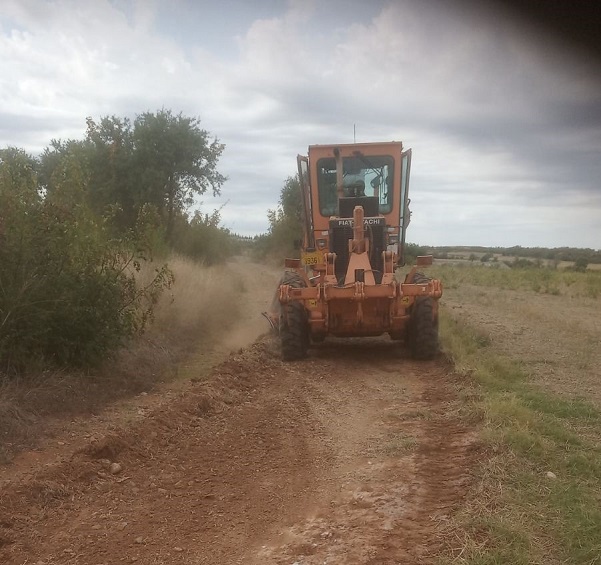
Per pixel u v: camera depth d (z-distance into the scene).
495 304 18.05
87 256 8.45
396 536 4.41
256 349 10.64
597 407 7.09
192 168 24.53
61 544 4.46
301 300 10.22
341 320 10.19
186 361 10.59
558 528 4.32
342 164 11.67
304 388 8.65
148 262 13.65
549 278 29.20
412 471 5.54
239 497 5.25
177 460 6.04
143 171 23.45
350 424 7.05
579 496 4.77
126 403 7.86
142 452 6.12
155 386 8.78
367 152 11.65
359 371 9.66
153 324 11.13
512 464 5.38
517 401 6.99
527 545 4.11
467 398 7.50
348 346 11.66
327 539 4.46
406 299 10.07
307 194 12.05
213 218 27.00
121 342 9.04
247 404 7.89
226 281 20.02
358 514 4.81
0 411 6.46
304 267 11.83
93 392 7.89
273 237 40.22
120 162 23.19
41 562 4.22
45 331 7.70
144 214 12.19
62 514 4.91
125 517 4.89
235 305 16.44
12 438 6.23
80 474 5.50
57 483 5.29
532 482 5.05
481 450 5.79
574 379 8.55
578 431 6.31
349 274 10.18
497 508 4.62
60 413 7.14
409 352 10.91
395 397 8.09
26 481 5.25
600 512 4.50
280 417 7.32
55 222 8.11
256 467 5.88
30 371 7.59
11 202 7.69
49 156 22.78
